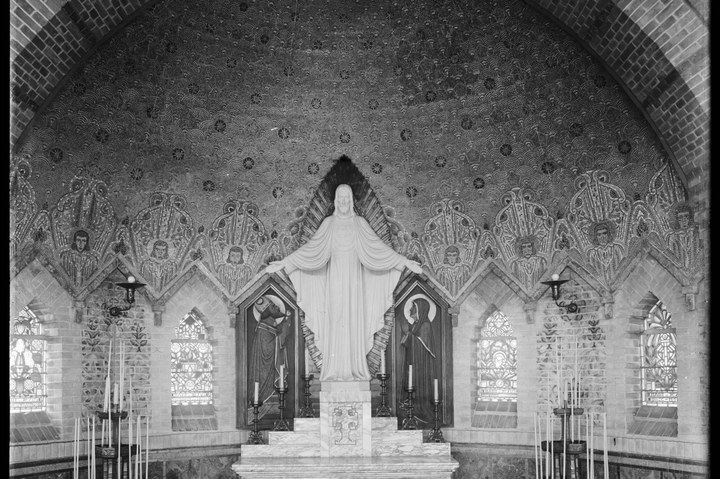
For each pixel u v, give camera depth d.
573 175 17.20
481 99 17.84
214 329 18.56
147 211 17.73
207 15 16.89
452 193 18.56
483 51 17.44
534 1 15.91
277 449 17.55
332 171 18.91
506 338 18.44
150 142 17.48
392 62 18.12
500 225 18.19
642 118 15.81
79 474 16.31
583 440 16.95
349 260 18.17
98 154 16.83
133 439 17.19
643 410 16.52
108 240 17.25
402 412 18.44
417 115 18.41
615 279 16.67
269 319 18.66
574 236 17.28
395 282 18.44
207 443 18.00
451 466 16.67
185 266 18.19
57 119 15.98
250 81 18.02
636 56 14.63
